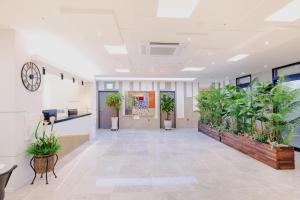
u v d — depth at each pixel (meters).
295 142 7.07
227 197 3.52
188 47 5.20
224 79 12.32
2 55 3.85
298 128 6.91
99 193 3.68
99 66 7.87
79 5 2.99
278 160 4.98
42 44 4.86
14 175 3.79
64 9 3.10
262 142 5.66
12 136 3.81
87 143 8.20
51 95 9.30
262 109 5.87
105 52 5.70
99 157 6.09
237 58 6.52
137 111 13.02
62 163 5.50
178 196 3.56
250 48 5.29
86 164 5.41
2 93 3.83
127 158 5.98
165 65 7.74
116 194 3.64
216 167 5.15
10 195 3.60
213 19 3.53
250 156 6.14
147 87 13.09
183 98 13.32
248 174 4.64
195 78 11.93
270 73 8.68
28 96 4.25
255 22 3.65
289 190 3.79
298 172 4.77
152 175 4.59
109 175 4.60
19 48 3.99
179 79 12.38
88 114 8.96
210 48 5.31
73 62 7.02
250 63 7.32
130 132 11.27
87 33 4.12
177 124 13.27
